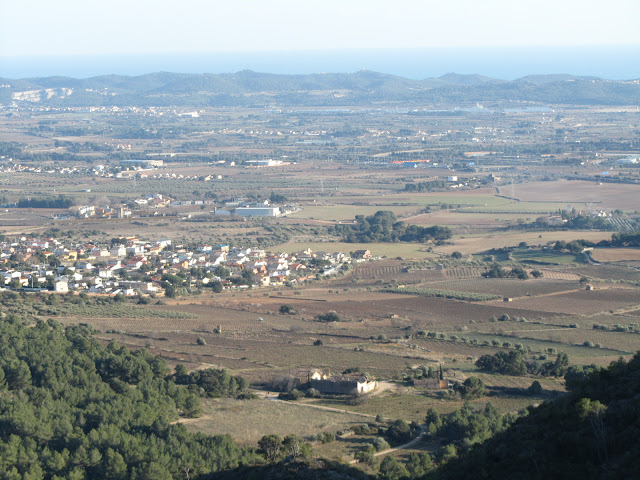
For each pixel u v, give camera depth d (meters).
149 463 190.12
